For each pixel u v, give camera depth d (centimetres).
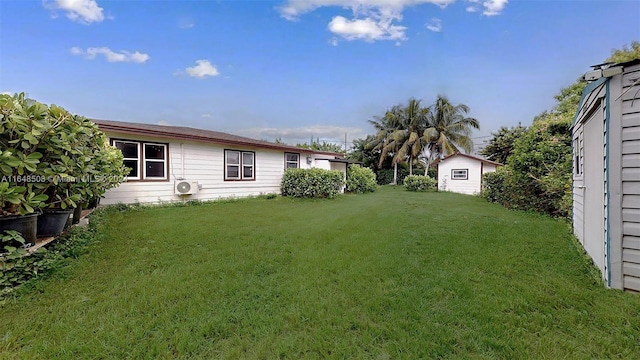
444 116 2512
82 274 312
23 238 295
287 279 305
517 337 201
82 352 186
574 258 370
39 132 296
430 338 200
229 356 184
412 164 2703
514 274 317
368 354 185
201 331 208
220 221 625
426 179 2030
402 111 2650
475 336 202
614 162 279
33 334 204
